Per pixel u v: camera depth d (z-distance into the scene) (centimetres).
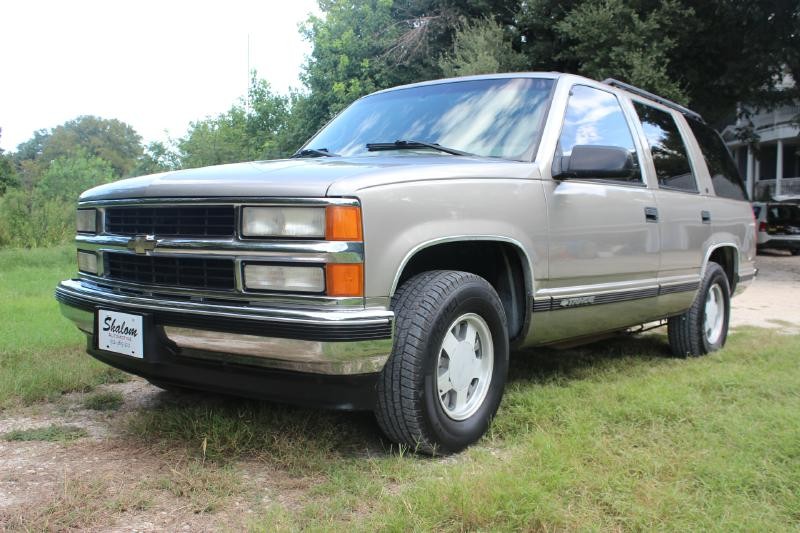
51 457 289
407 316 278
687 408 339
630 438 301
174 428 317
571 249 359
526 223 330
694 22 1307
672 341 512
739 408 347
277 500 247
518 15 1570
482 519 221
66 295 332
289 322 249
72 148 8519
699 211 495
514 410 339
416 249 276
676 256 460
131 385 414
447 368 297
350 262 254
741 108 1889
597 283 384
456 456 294
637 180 430
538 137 357
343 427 320
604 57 1296
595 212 377
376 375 265
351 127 414
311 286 254
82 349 495
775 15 1357
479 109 384
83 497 245
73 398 385
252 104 2364
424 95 413
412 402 274
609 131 414
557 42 1536
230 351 268
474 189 306
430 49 1716
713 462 268
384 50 1897
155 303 282
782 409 337
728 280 577
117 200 307
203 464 276
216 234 272
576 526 220
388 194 269
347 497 245
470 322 308
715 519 226
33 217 1714
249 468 275
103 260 318
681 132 514
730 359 495
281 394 272
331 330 246
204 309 267
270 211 260
